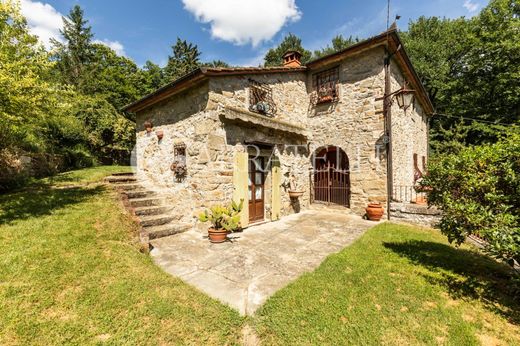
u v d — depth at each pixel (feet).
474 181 8.27
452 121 43.78
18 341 5.64
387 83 19.02
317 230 16.47
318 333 6.25
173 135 17.85
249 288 8.50
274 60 69.00
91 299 7.22
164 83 72.84
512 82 35.35
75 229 11.45
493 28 37.50
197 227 15.57
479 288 8.62
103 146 34.42
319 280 8.89
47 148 26.96
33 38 14.85
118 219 13.07
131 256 10.13
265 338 6.11
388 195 18.95
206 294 8.05
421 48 48.34
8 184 19.16
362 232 15.89
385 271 9.82
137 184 20.58
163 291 7.99
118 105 56.59
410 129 27.12
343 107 21.67
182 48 80.38
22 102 13.43
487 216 7.76
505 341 6.15
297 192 21.50
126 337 5.97
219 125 15.23
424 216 17.02
